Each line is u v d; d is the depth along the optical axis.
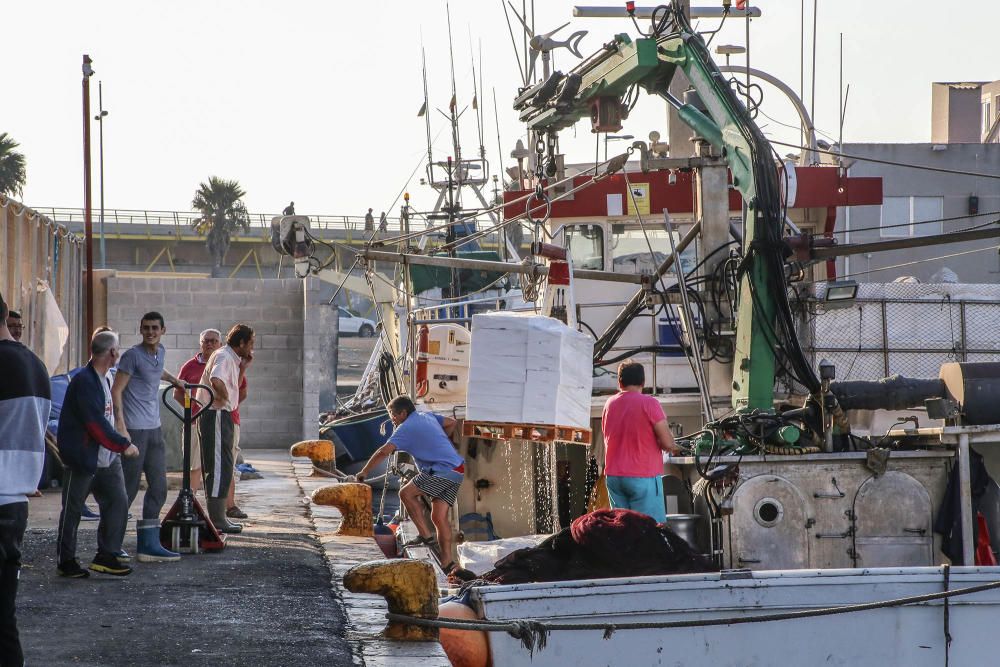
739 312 15.91
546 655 10.26
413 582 9.16
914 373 17.20
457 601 10.39
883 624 10.93
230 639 8.75
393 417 15.53
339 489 16.06
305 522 17.17
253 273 90.62
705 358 17.25
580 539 11.85
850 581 10.89
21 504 7.21
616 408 13.61
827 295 16.59
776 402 17.45
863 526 14.19
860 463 14.22
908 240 16.58
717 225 17.31
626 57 17.81
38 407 7.34
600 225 20.62
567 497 18.59
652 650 10.49
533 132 20.66
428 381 18.75
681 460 14.78
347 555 13.98
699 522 14.62
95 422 10.87
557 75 19.17
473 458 18.62
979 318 17.31
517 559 11.89
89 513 16.69
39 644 8.34
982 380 14.01
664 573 11.54
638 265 20.62
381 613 10.17
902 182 53.47
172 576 11.53
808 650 10.81
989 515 14.19
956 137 61.91
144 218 86.19
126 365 12.09
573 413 15.62
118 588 10.72
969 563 13.92
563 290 17.89
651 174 20.31
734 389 16.03
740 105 16.02
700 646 10.59
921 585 11.02
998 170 53.72
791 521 14.15
